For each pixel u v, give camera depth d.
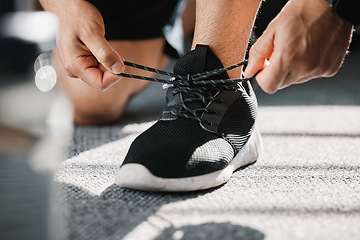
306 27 0.64
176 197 0.73
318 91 1.77
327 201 0.71
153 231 0.59
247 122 0.89
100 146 1.05
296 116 1.39
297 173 0.86
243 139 0.88
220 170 0.78
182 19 1.63
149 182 0.72
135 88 1.34
